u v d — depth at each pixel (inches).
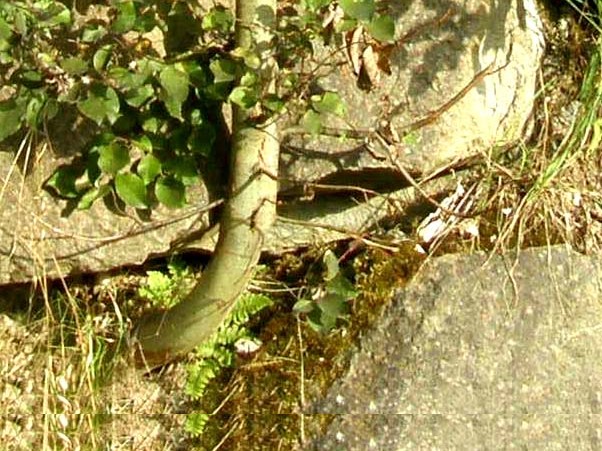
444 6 214.5
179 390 221.6
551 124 233.5
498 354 215.6
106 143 199.6
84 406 215.8
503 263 220.7
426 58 214.8
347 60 209.2
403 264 220.2
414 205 226.1
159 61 193.6
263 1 193.6
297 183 215.8
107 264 213.5
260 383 217.3
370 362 214.2
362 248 224.2
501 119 223.9
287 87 199.0
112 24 192.5
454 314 216.1
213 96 198.1
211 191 209.0
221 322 213.9
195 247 219.0
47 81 191.9
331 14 199.3
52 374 215.8
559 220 227.0
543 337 218.1
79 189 206.1
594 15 238.1
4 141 204.8
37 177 206.2
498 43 219.9
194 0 199.2
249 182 201.2
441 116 217.3
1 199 206.7
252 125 198.1
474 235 224.5
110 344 220.2
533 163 229.1
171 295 222.2
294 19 196.1
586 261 224.4
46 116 194.2
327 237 225.5
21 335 221.0
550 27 240.8
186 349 216.4
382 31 194.7
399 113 215.2
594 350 220.2
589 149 228.2
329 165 215.3
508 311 218.1
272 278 225.9
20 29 188.2
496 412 213.0
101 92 190.2
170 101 192.4
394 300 217.3
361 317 217.2
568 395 216.8
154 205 209.3
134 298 224.1
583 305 221.5
